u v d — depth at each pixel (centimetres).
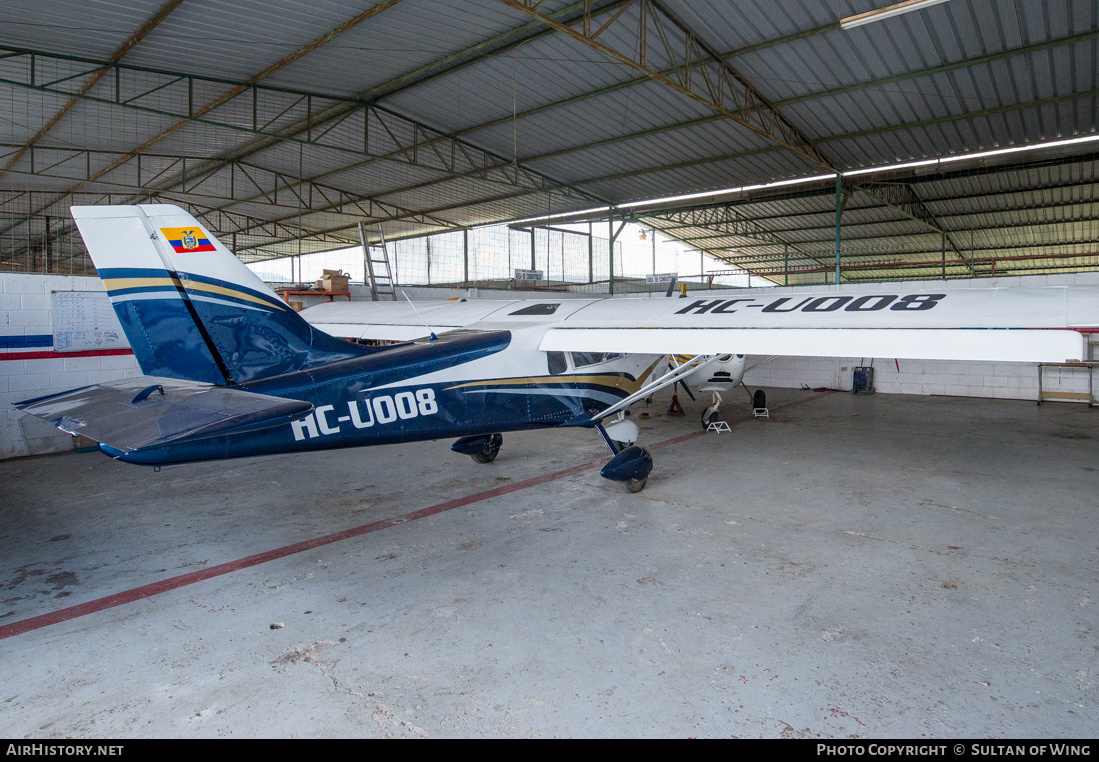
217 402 346
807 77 1077
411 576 380
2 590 366
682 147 1452
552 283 2217
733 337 426
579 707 248
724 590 352
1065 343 312
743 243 2400
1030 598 335
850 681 261
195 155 1677
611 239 1972
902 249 2288
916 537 431
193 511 511
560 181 1762
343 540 443
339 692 262
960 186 1630
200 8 941
